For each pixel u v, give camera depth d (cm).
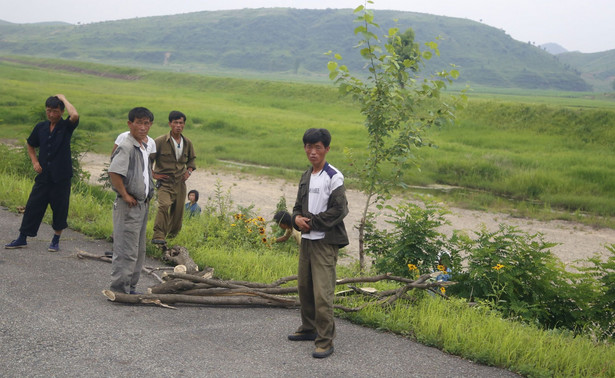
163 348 378
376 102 738
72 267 568
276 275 637
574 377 376
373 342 427
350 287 525
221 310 485
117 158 465
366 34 711
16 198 868
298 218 396
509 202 1664
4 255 582
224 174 1866
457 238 684
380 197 783
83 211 844
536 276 632
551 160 2322
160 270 606
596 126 3234
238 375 344
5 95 3959
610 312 602
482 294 608
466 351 407
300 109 5069
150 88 6956
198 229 827
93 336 388
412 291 562
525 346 420
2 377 315
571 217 1464
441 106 744
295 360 378
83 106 3694
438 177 1991
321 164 404
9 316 411
